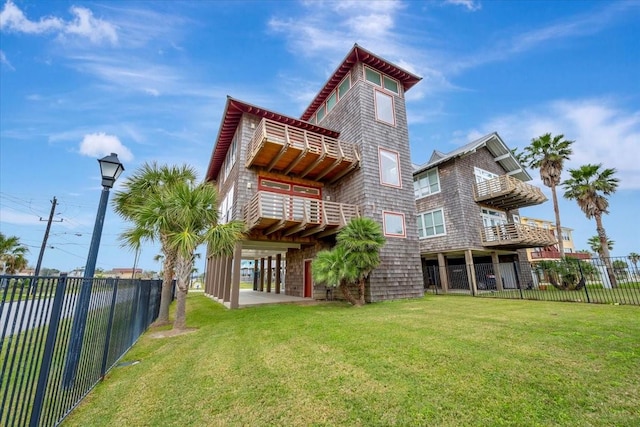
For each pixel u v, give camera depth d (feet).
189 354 16.56
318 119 54.85
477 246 52.29
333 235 41.70
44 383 8.52
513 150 68.33
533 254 87.56
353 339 17.44
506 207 60.49
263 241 41.29
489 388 10.39
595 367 11.89
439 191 56.85
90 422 9.66
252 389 11.41
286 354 15.44
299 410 9.62
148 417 9.78
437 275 64.18
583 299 33.14
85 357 11.60
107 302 14.24
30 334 7.79
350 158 41.01
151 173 30.17
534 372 11.59
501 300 36.50
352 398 10.19
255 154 37.93
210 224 26.11
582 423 8.22
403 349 15.10
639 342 14.94
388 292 38.24
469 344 15.53
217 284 52.03
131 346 19.03
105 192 15.87
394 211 41.81
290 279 54.44
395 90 47.55
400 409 9.29
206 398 10.88
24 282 7.56
